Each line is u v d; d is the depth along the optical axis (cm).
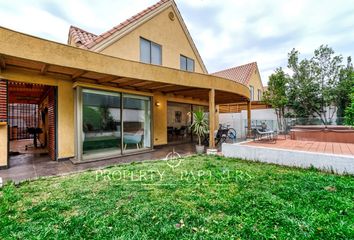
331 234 249
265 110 1633
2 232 255
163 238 247
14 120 1445
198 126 895
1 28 421
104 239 243
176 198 364
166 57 1070
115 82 752
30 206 332
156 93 1042
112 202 346
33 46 459
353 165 493
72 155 721
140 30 941
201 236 249
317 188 402
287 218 286
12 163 663
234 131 1444
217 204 336
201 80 808
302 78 1546
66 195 377
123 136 836
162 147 1061
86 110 716
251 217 294
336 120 1351
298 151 591
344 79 1438
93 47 777
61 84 697
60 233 254
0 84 563
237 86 986
